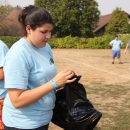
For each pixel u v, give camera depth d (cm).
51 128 475
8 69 194
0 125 271
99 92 755
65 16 4872
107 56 2167
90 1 5012
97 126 476
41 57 210
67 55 2270
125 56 2175
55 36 5128
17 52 197
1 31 3784
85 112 212
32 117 206
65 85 218
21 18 202
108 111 570
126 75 1092
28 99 192
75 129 217
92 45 3606
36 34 196
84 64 1529
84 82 913
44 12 195
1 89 279
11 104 207
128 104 630
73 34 5094
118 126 478
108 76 1059
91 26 5147
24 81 195
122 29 5106
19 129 206
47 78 208
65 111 221
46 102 211
